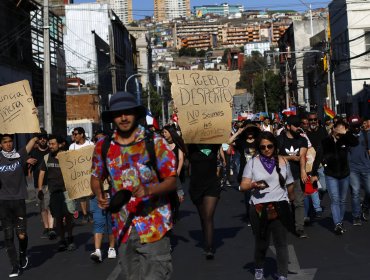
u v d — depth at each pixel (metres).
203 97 10.25
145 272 5.27
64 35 64.94
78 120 52.75
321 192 14.53
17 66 34.28
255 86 93.94
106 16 67.00
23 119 10.26
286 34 86.12
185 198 18.66
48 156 11.24
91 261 10.03
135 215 5.28
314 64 65.25
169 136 11.23
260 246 7.84
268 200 7.65
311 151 12.69
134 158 5.31
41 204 12.98
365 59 47.38
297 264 8.85
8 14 33.62
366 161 11.81
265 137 7.73
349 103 48.16
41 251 11.32
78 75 63.59
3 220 9.40
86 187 10.70
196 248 10.58
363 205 12.42
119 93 5.34
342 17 49.03
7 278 9.21
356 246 9.88
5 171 9.41
